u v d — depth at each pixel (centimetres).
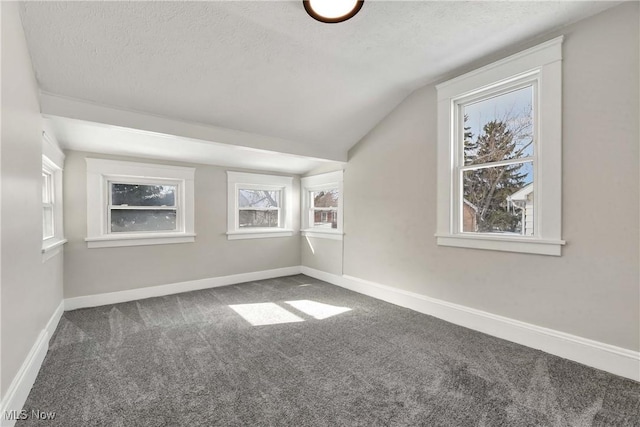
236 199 431
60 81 209
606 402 158
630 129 178
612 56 184
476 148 263
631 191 178
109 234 338
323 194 455
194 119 278
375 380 179
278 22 196
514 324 230
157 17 182
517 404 157
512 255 233
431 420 145
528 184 229
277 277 464
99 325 264
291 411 152
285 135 334
